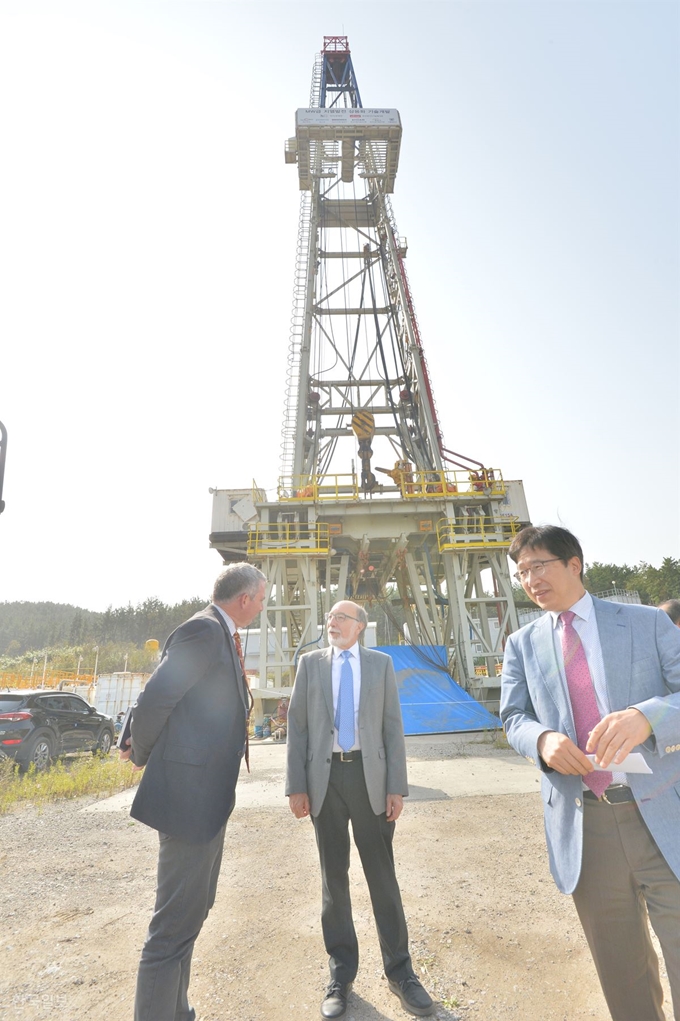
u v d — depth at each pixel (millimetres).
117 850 6020
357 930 4047
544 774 2543
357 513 21375
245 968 3488
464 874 4918
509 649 2877
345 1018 2961
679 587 82750
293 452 23125
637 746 2217
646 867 2197
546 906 4188
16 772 9750
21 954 3703
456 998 3104
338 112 27312
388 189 28375
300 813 3561
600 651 2395
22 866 5500
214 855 2797
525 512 21516
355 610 3830
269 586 20469
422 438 24812
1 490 4648
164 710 2689
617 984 2275
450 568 21000
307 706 3752
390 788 3463
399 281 26125
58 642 152500
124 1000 3166
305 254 26750
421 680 18656
